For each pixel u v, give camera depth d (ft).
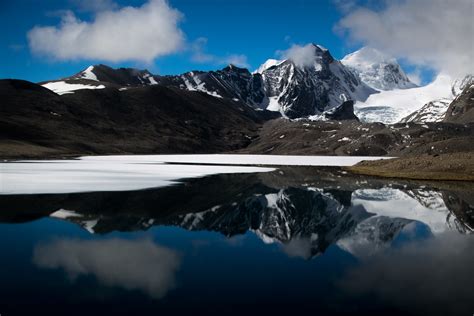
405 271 79.56
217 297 65.92
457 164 302.04
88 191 195.00
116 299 64.64
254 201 178.40
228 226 124.47
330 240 107.24
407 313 59.98
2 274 76.23
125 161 520.42
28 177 255.91
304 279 74.79
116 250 94.32
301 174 338.95
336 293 67.82
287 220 136.05
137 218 133.80
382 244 102.89
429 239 108.58
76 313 59.36
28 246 96.63
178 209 152.97
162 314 59.21
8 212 139.03
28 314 58.80
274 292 68.13
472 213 150.20
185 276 76.07
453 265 83.82
